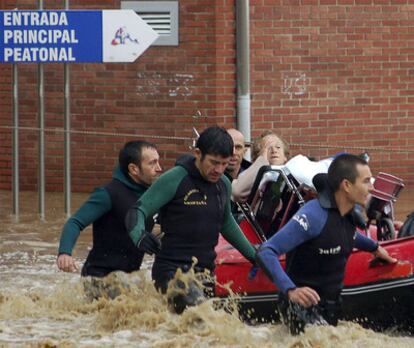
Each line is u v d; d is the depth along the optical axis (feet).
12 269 91.71
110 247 72.02
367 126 133.08
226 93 126.62
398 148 134.51
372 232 80.64
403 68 133.69
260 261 58.59
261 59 128.26
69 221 71.15
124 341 64.59
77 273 89.97
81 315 72.13
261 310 72.59
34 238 106.22
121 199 71.15
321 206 59.41
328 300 61.00
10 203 126.62
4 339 65.31
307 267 60.23
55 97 131.23
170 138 124.16
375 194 76.74
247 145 84.07
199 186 65.67
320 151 131.64
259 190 77.30
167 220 66.13
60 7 130.52
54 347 63.16
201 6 126.00
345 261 61.05
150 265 91.71
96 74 129.80
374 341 64.34
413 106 134.62
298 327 61.46
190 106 127.54
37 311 73.46
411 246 70.49
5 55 118.83
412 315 70.74
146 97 128.77
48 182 132.98
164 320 67.15
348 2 130.82
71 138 131.75
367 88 132.57
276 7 128.26
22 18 118.42
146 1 127.44
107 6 128.67
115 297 71.77
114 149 130.41
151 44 122.42
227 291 72.95
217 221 66.44
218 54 126.00
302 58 129.80
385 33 132.57
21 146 133.39
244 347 62.85
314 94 130.52
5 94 134.62
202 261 66.39
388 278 69.97
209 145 64.59
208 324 65.46
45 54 118.83
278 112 129.49
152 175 71.36
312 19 129.70
